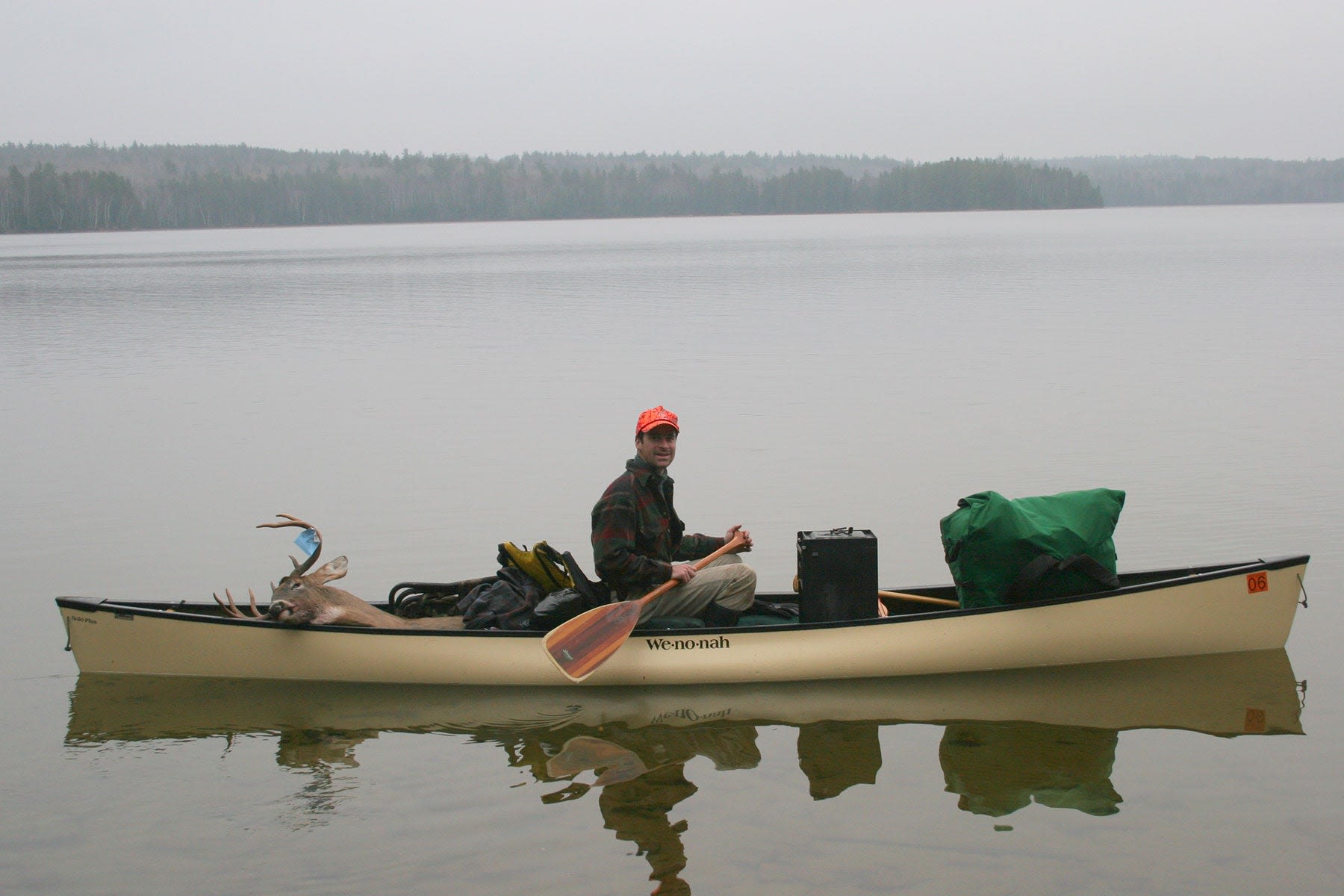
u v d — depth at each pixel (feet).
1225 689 21.44
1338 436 42.24
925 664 22.04
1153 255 171.22
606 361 66.08
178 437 46.70
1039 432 44.24
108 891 15.43
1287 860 15.62
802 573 22.31
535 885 15.38
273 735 20.43
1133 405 49.49
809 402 51.85
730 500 35.58
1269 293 100.89
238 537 32.83
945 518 23.11
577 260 200.85
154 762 19.34
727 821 17.03
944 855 15.92
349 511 35.37
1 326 91.56
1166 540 30.55
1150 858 15.74
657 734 20.18
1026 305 95.09
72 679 22.98
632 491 21.63
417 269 177.99
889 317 87.40
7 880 15.70
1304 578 27.20
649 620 22.56
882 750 19.34
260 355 71.97
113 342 79.87
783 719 20.68
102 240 425.69
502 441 44.86
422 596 24.49
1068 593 22.33
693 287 125.29
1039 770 18.47
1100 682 21.88
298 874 15.76
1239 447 40.88
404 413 51.19
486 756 19.42
